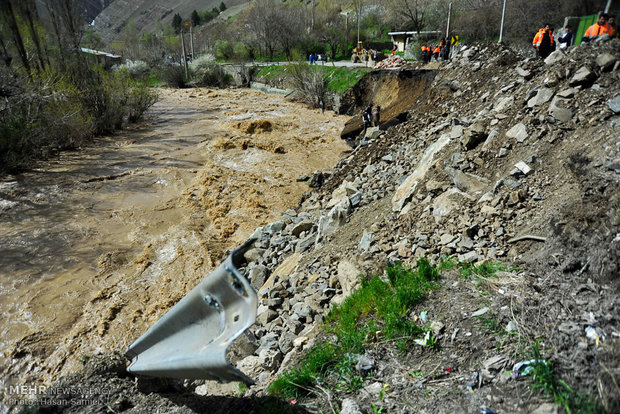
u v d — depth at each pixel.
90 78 23.30
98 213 14.05
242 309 2.58
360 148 15.23
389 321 4.24
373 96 22.03
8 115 17.16
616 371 2.75
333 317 5.14
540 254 4.70
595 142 5.86
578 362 2.98
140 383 4.05
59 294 9.79
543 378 2.90
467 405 3.02
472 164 7.68
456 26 34.75
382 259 6.15
